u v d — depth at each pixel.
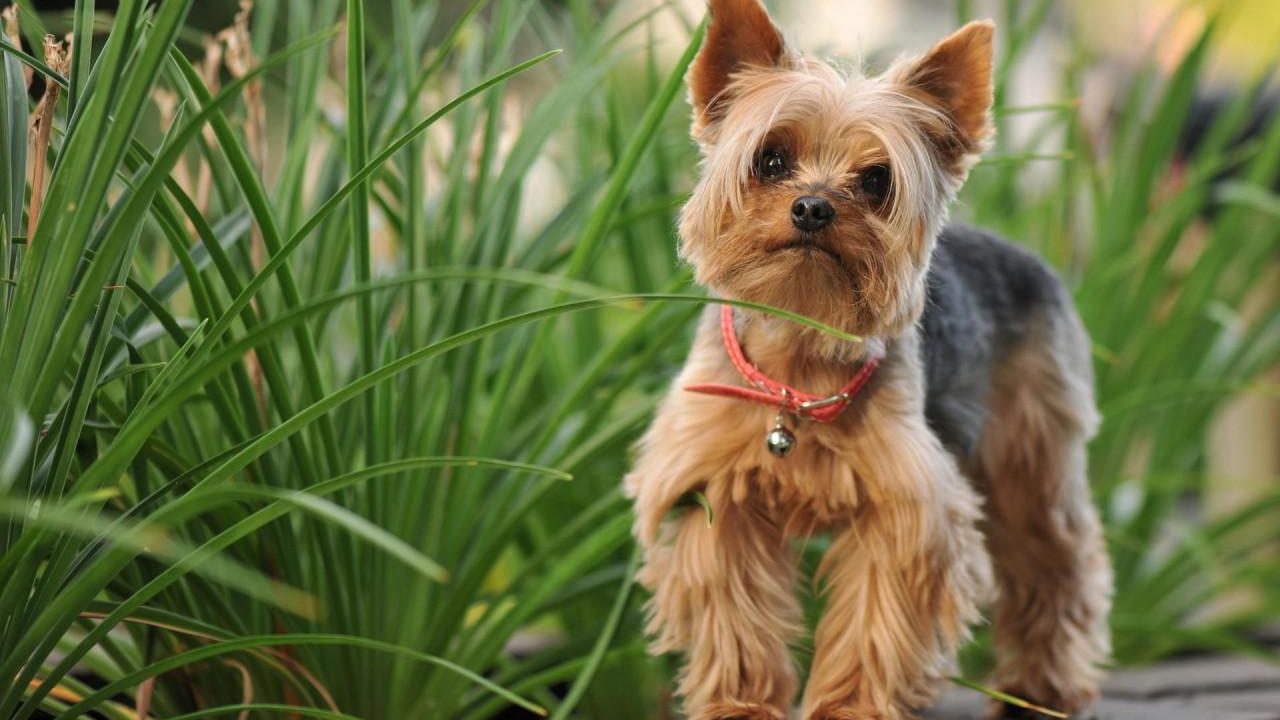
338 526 1.00
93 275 0.81
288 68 1.15
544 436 1.08
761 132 0.99
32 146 0.94
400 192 1.16
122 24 0.81
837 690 1.00
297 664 0.98
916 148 1.00
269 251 0.94
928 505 0.99
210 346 0.86
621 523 1.07
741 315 1.01
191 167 1.16
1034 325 1.17
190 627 0.91
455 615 1.07
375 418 1.01
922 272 1.01
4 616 0.84
